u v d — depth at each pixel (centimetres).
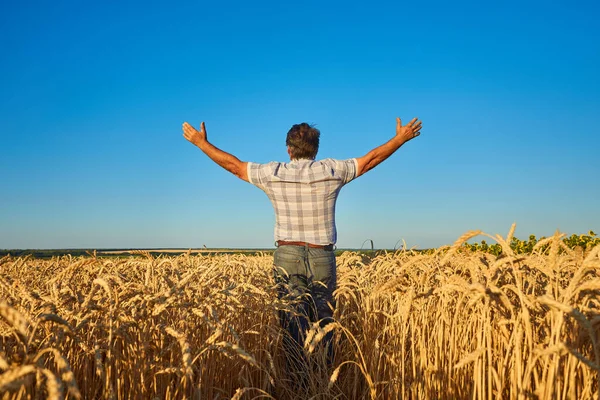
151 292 327
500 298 262
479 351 274
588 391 255
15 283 322
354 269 579
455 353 340
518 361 254
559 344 212
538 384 265
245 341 456
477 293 266
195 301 335
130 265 441
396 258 541
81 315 280
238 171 504
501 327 284
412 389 348
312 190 484
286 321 466
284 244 492
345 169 494
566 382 251
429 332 387
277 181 488
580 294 253
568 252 335
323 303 487
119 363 304
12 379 145
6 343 257
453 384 338
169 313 370
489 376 274
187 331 340
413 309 364
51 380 147
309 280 489
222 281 424
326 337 459
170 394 305
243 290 448
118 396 277
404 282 354
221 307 394
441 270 371
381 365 419
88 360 320
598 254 255
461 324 360
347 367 454
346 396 429
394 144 496
